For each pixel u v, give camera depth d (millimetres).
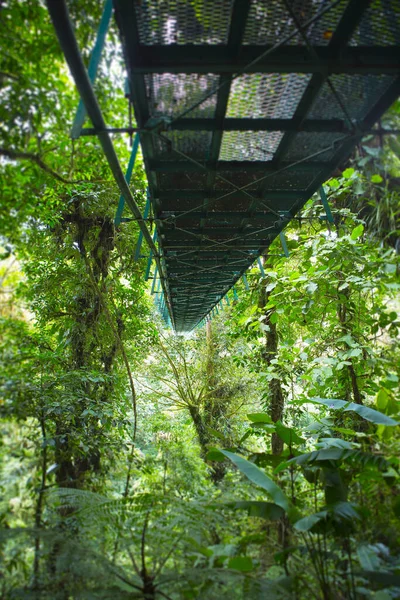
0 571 1971
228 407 8711
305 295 4129
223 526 2342
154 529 2279
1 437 2494
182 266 4520
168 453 3256
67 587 1932
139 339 5812
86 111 1877
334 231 3969
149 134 2217
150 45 1778
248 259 4445
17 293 3373
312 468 2680
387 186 2953
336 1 1545
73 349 4480
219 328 9656
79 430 3283
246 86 1994
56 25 1421
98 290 4551
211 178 2713
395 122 2434
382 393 3043
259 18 1674
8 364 2719
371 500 2592
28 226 2992
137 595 1940
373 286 3289
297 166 2645
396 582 1936
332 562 2262
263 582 1943
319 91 1986
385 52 1869
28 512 2383
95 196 4027
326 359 3668
